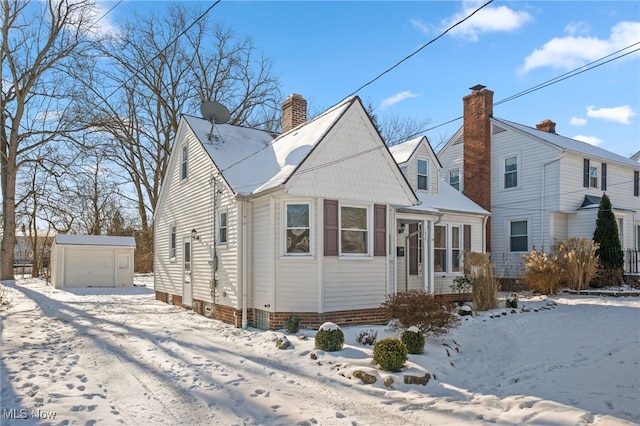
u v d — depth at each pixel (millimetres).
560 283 17391
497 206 21078
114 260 25875
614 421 5000
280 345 8703
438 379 7020
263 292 11211
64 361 7746
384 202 12227
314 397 6043
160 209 18656
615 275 17719
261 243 11406
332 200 11281
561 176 18875
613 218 18344
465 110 21562
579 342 9383
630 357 8047
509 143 20703
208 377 6918
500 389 6539
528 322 11828
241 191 11789
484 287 13672
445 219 16422
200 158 14500
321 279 10852
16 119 25359
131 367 7453
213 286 12914
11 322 12039
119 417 5227
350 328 10656
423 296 9570
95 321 12336
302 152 11336
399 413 5473
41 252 37000
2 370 7004
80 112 26500
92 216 38188
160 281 18297
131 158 30281
